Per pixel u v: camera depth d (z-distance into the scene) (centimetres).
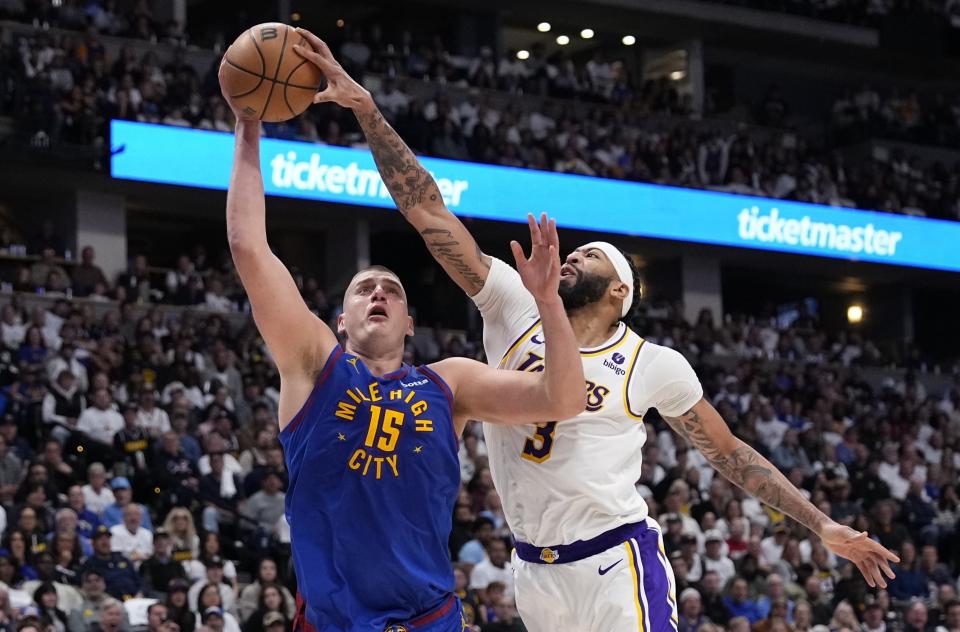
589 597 509
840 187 2747
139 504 1366
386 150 501
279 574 1368
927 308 3105
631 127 2661
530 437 510
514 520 519
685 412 539
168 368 1680
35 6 2177
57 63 2047
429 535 434
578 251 529
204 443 1518
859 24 3080
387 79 2409
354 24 2862
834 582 1616
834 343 2702
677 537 1492
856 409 2347
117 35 2252
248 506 1426
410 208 515
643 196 2472
